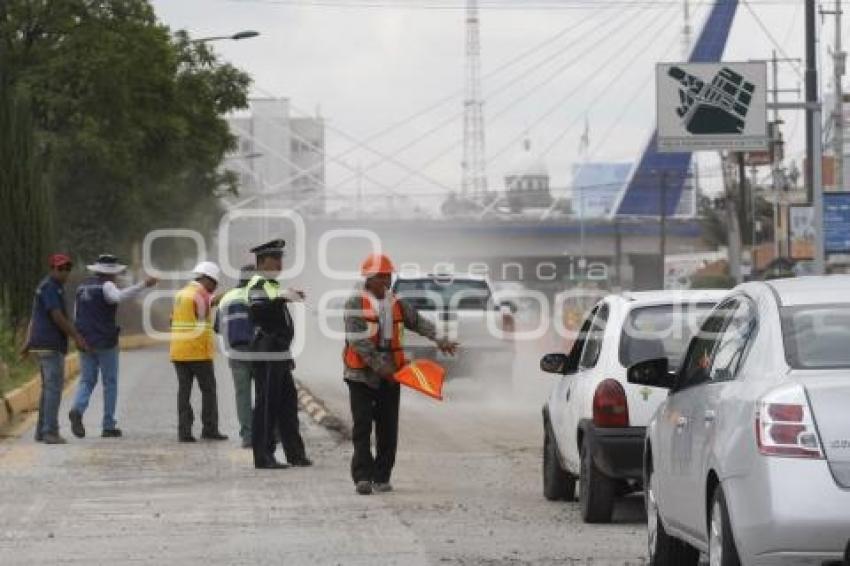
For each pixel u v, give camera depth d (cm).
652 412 2798
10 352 6762
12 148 7894
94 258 12638
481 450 4300
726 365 2000
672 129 12031
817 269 8850
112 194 12669
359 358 3306
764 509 1741
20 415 5288
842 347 1839
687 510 2072
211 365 4475
